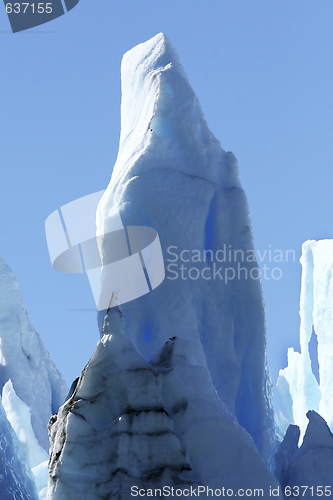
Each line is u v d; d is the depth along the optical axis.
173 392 36.03
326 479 37.38
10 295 73.25
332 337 57.44
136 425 34.44
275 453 42.62
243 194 49.22
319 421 40.72
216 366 44.88
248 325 45.97
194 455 34.34
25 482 44.66
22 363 70.19
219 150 51.97
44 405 70.06
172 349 38.50
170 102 51.09
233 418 37.09
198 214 47.38
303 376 62.38
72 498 33.28
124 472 33.44
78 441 34.47
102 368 36.81
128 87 59.56
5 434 44.38
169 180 47.72
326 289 59.38
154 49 57.03
